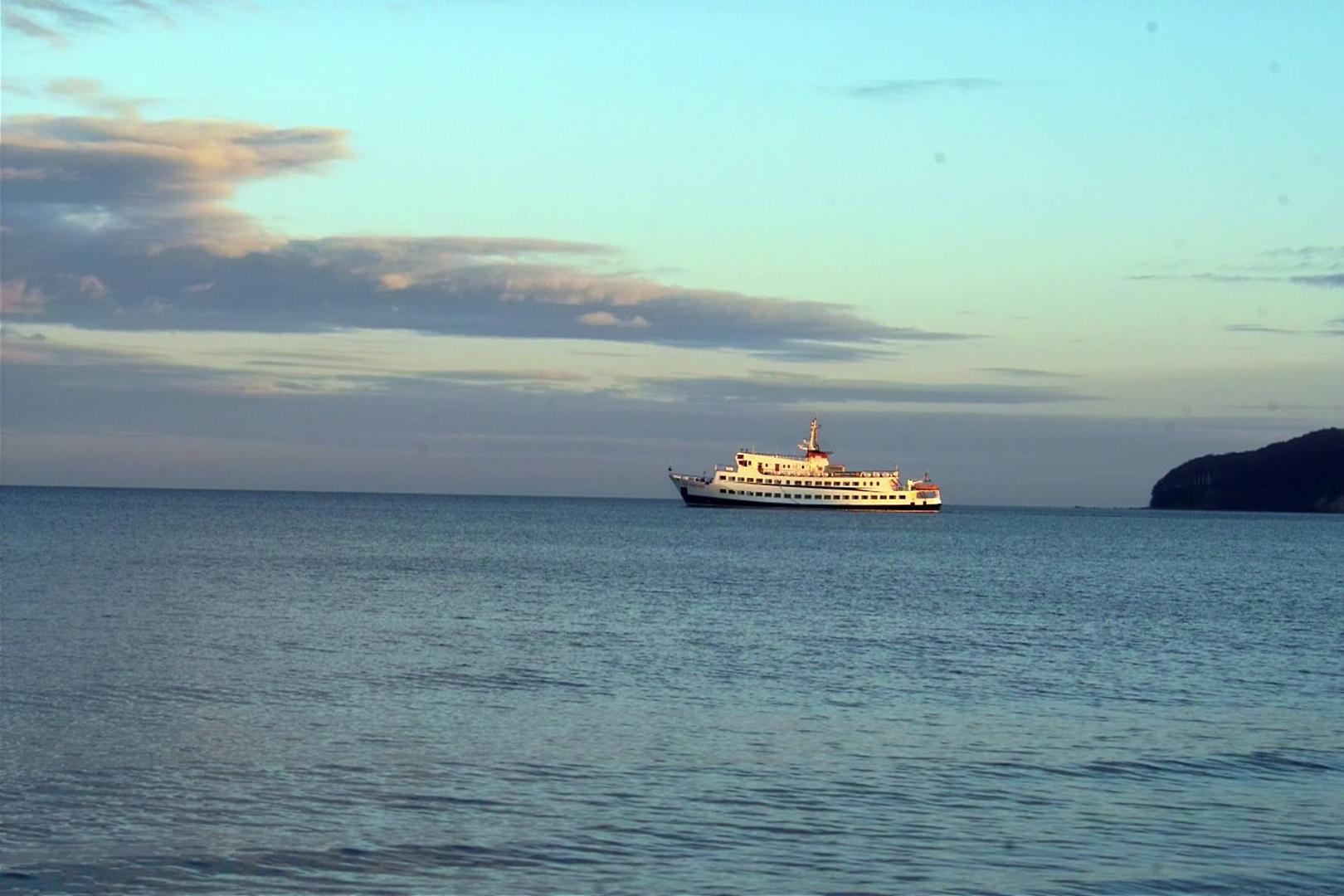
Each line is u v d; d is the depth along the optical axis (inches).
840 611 2770.7
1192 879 881.5
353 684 1620.3
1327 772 1213.7
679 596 3075.8
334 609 2605.8
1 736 1264.8
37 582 3122.5
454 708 1465.3
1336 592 3720.5
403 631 2236.7
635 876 876.0
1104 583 3902.6
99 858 893.8
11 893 823.1
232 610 2541.8
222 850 914.1
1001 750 1289.4
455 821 997.2
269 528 6968.5
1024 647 2167.8
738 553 5226.4
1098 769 1211.9
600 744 1277.1
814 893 848.3
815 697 1594.5
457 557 4648.1
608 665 1844.2
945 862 916.6
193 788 1077.1
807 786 1122.0
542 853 922.7
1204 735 1387.8
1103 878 882.8
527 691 1594.5
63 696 1498.5
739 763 1206.3
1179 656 2087.8
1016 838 976.9
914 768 1200.8
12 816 990.4
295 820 991.6
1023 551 6097.4
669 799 1073.5
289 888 843.4
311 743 1257.4
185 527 6747.1
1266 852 946.7
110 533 5767.7
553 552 5108.3
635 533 7308.1
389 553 4771.2
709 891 848.3
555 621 2433.6
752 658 1946.4
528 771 1159.0
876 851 940.0
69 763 1152.8
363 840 944.3
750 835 974.4
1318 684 1796.3
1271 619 2800.2
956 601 3115.2
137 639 2039.9
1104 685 1742.1
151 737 1273.4
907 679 1765.5
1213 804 1087.6
